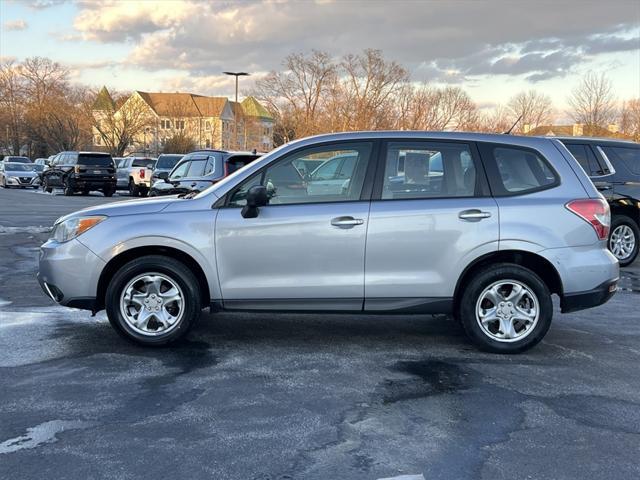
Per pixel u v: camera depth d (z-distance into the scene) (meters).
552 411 4.23
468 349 5.60
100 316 6.52
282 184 5.39
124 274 5.31
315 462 3.47
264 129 95.12
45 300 7.20
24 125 71.94
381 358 5.32
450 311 5.39
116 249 5.28
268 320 6.55
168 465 3.42
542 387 4.68
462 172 5.38
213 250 5.27
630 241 10.41
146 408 4.18
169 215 5.32
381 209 5.25
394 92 59.44
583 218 5.31
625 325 6.54
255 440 3.73
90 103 67.69
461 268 5.27
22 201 22.50
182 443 3.68
